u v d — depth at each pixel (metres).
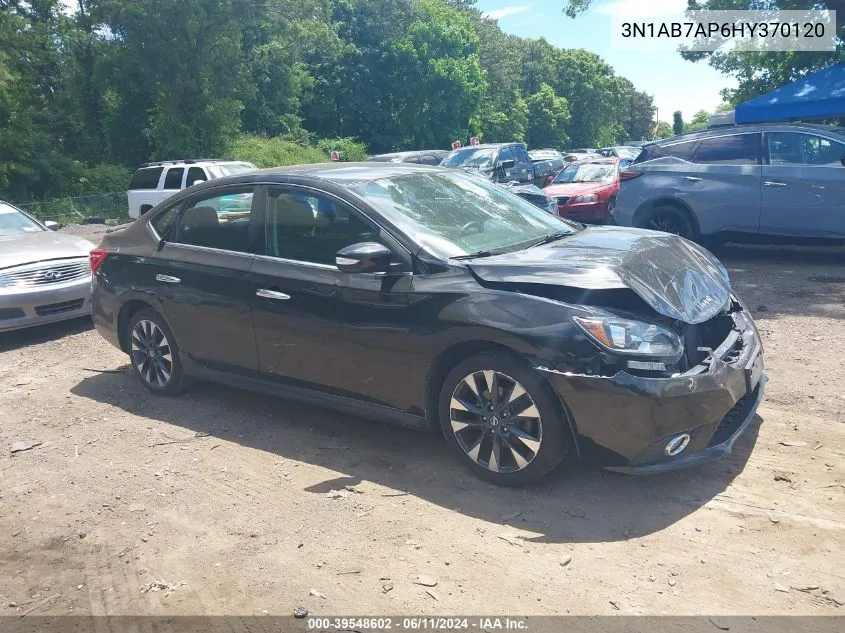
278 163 37.78
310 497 4.01
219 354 5.09
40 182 29.45
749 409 4.03
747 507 3.61
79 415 5.49
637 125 132.38
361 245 4.02
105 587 3.33
